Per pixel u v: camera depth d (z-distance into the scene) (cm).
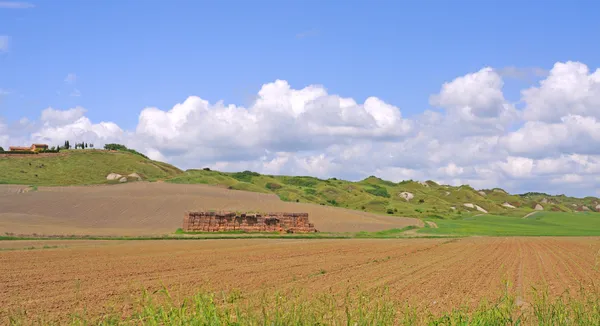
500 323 1430
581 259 4300
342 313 1591
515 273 3200
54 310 1823
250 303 1461
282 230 8838
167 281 2595
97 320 1634
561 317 1439
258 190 15525
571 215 17250
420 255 4534
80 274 2834
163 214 10162
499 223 13975
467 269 3369
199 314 1212
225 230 8650
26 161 16838
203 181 15625
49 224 8625
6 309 1845
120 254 4138
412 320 1475
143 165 18050
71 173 16288
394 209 17750
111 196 11181
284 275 2912
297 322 1256
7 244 4978
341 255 4394
